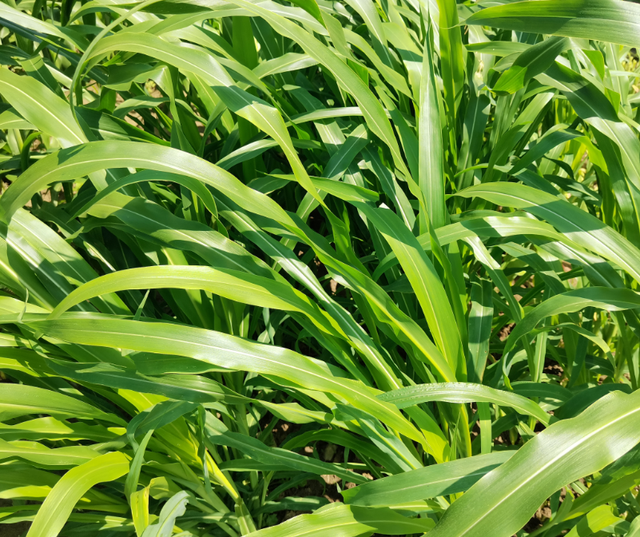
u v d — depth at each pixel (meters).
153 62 1.30
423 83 1.09
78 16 1.17
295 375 0.83
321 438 1.15
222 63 1.11
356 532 0.85
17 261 1.03
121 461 0.91
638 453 0.82
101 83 1.46
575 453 0.68
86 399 1.17
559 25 0.92
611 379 1.65
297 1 1.04
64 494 0.79
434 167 1.10
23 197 0.81
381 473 1.29
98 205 1.00
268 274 1.03
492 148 1.59
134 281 0.79
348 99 1.52
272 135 0.91
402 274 1.32
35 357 1.02
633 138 1.08
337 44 1.17
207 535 1.28
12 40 2.07
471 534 0.64
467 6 1.66
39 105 1.03
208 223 1.36
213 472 1.11
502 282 1.19
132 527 1.12
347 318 1.05
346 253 1.12
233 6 1.11
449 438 1.18
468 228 1.06
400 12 1.63
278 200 1.75
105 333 0.77
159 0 0.93
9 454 0.86
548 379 1.55
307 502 1.33
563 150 1.81
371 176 1.53
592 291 1.00
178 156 0.85
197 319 1.20
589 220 1.01
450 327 0.97
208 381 0.97
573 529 0.92
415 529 0.89
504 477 0.67
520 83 1.17
